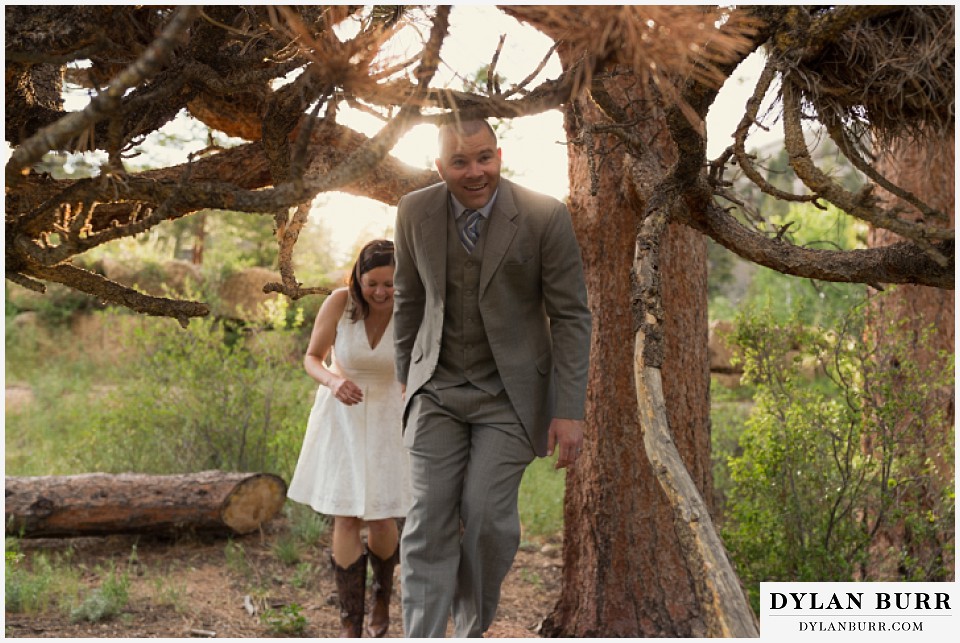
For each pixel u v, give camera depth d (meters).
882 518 4.16
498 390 2.93
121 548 5.03
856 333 4.47
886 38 2.25
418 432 2.98
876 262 2.49
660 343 2.20
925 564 4.36
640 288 2.29
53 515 4.75
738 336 4.48
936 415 4.32
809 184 2.03
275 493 5.32
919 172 5.18
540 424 2.98
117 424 6.62
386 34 1.68
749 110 2.22
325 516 5.68
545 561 5.27
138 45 2.16
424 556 2.90
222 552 5.07
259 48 2.27
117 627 3.83
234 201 1.74
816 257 2.60
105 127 2.32
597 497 4.02
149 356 6.77
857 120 2.37
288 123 2.10
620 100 3.73
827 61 2.24
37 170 2.50
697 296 4.06
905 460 4.29
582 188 4.05
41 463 6.78
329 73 1.71
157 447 6.49
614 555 3.98
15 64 2.11
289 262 2.58
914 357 5.08
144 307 2.19
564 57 2.52
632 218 3.95
